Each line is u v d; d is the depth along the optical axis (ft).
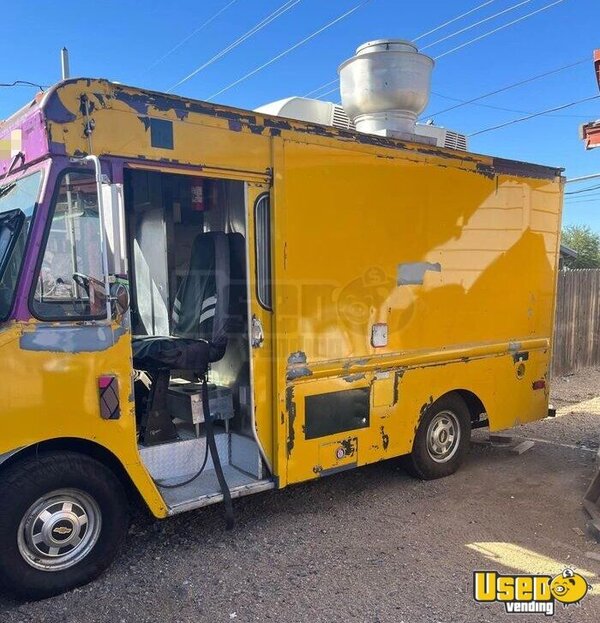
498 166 16.80
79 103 10.00
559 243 18.97
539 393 18.78
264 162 12.26
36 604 10.21
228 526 12.10
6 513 9.70
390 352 14.67
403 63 15.89
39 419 9.79
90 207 10.19
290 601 10.47
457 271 16.02
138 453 10.98
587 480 16.66
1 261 10.16
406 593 10.77
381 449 14.73
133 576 11.20
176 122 11.04
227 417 13.32
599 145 19.10
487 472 17.30
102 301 10.31
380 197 14.20
